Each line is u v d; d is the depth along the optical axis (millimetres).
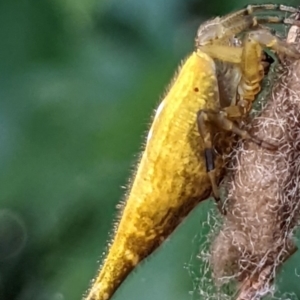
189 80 83
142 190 83
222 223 84
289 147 82
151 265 93
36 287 106
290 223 83
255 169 82
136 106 94
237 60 82
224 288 86
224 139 83
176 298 92
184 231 92
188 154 83
